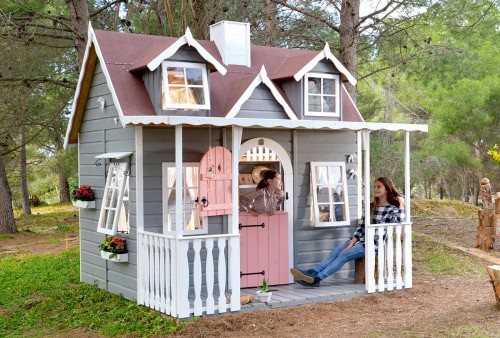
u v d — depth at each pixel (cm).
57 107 1831
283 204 1008
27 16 1464
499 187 2647
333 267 970
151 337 779
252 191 985
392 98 2192
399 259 998
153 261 873
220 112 946
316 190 1014
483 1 1527
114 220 931
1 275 1249
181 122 797
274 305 876
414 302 925
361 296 950
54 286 1108
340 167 1042
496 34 2136
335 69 1028
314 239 1024
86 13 1389
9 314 958
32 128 2219
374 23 1405
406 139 1007
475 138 2266
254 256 972
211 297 832
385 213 1020
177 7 1402
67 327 872
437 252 1288
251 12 1516
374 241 1002
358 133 1066
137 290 909
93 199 1059
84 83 1038
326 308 881
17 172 3002
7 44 1398
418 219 1812
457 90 2038
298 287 980
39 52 1496
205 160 905
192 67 910
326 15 1577
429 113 2486
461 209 2058
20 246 1739
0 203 2039
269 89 976
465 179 2783
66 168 2414
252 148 1045
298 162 1012
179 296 811
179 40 887
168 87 888
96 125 1037
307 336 762
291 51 1115
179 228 812
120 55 954
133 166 907
